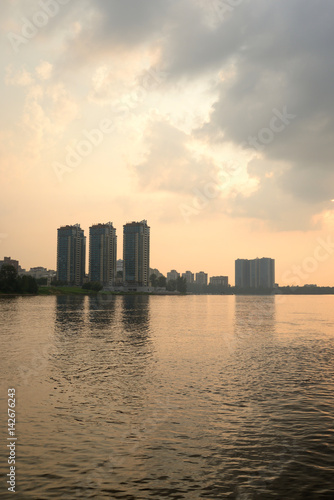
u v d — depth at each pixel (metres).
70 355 45.16
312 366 40.44
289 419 23.83
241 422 23.23
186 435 21.19
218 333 71.69
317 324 94.81
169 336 65.25
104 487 15.85
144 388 30.56
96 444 19.84
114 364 40.09
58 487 15.80
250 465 17.89
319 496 15.42
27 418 23.44
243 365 40.62
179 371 37.09
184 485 16.12
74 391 29.45
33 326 77.19
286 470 17.44
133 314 118.38
